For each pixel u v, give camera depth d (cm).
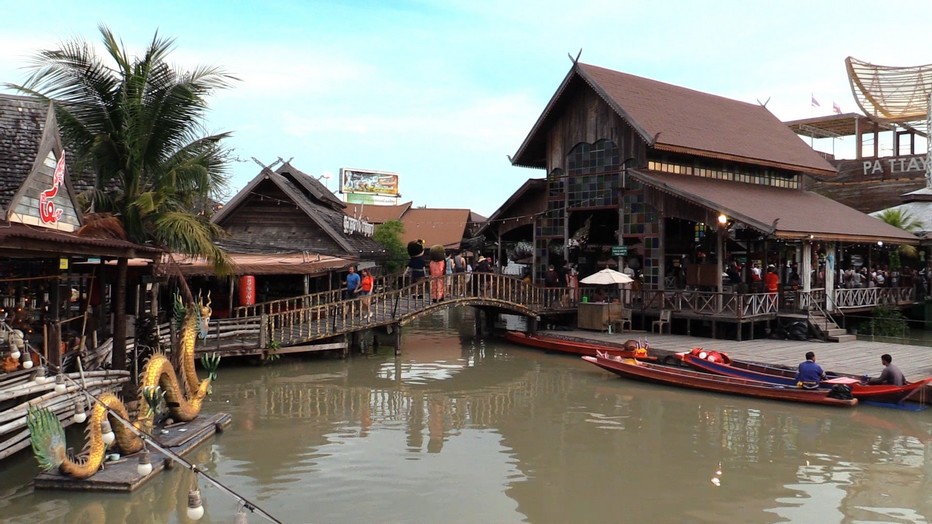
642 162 2700
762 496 1070
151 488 1057
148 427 1173
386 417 1534
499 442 1346
